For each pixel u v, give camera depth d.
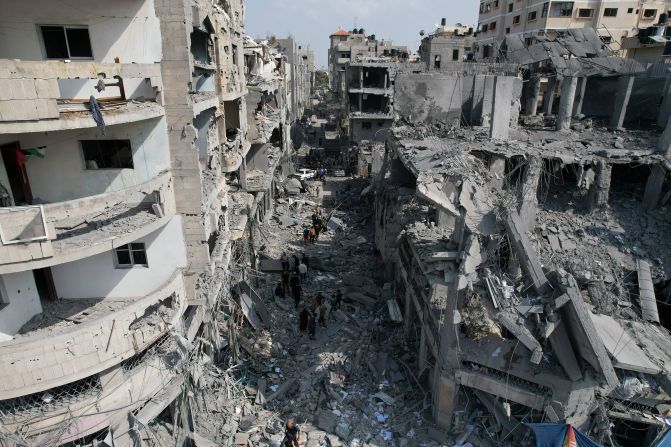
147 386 13.08
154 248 14.10
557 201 18.95
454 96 27.20
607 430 12.70
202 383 15.72
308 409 16.80
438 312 15.17
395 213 22.16
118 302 13.93
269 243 30.80
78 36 12.48
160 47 12.50
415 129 25.14
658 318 14.68
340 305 23.56
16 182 12.09
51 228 10.08
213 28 16.73
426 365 16.77
